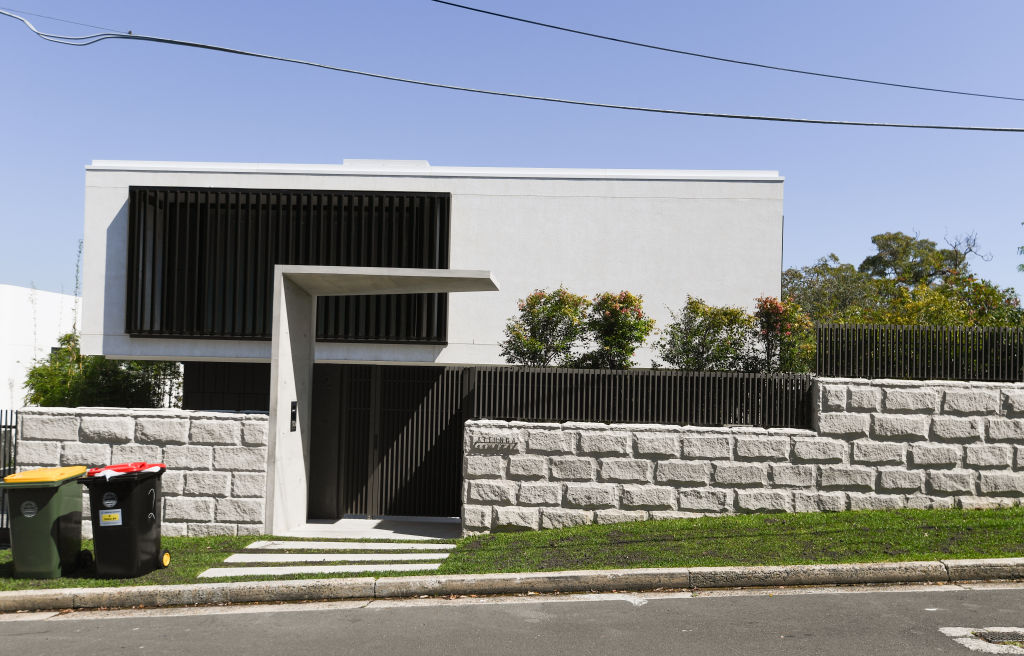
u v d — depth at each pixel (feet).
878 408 30.25
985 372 31.09
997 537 25.55
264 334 50.34
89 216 52.19
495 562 25.16
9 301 89.25
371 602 22.34
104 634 19.60
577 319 42.98
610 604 21.50
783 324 42.34
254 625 20.16
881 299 105.70
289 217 50.34
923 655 16.85
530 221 50.75
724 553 24.98
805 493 30.25
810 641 17.90
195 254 50.75
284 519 31.14
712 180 50.26
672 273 50.03
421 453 34.55
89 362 72.23
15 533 23.90
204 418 30.22
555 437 30.63
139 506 24.08
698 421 31.27
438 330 50.52
